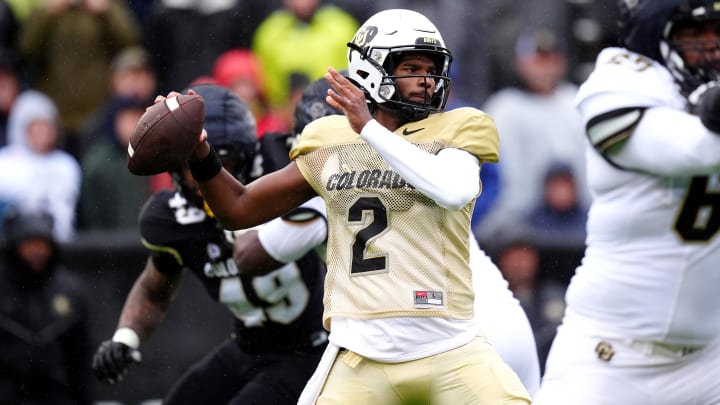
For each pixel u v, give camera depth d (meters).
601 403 17.78
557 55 34.75
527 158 34.06
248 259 19.75
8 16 37.22
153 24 36.47
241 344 21.62
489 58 35.81
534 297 29.80
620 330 17.77
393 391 16.61
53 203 33.72
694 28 17.45
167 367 30.73
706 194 17.23
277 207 17.41
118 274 31.72
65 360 28.91
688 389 17.64
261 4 36.22
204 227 20.94
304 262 20.86
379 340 16.50
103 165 33.72
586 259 18.20
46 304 28.64
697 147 16.48
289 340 21.28
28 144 34.06
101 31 36.62
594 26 36.34
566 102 34.75
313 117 20.53
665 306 17.53
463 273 16.81
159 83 36.19
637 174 17.44
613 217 17.66
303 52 34.72
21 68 36.66
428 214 16.53
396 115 17.09
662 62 17.56
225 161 20.23
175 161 16.78
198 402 21.75
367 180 16.69
